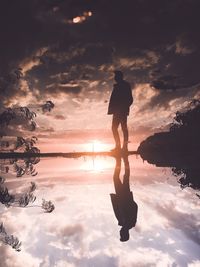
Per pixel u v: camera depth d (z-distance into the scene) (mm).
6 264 2539
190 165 6742
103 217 3627
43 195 4570
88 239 3014
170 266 2504
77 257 2658
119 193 4707
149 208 3951
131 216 3654
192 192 4602
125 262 2568
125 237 3051
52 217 3602
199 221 3443
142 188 4969
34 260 2617
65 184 5270
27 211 3795
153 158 7934
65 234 3123
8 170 6316
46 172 6328
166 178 5637
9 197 4336
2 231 3164
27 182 5395
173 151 8734
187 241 2951
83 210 3861
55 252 2756
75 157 8477
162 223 3416
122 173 6223
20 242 2928
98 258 2645
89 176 5918
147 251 2760
